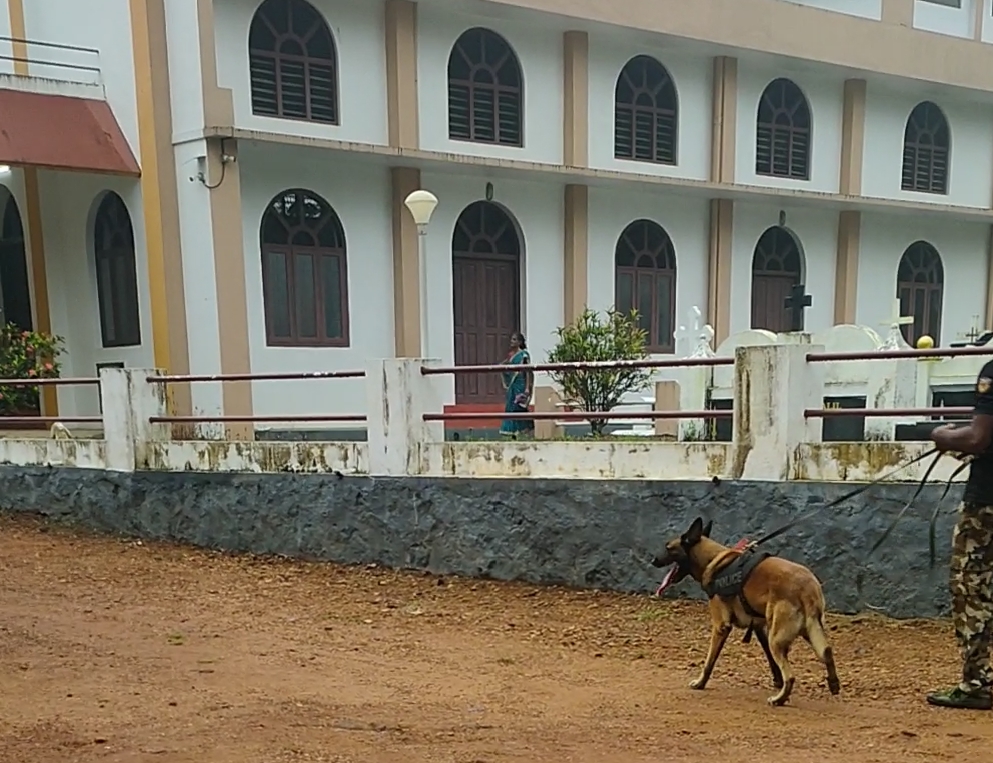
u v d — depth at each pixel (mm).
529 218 16188
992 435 4273
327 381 14227
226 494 9227
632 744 3959
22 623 6551
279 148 13062
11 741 3902
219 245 12500
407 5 14227
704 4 16500
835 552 6586
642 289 17594
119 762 3609
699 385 11594
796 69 18453
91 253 14125
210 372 12766
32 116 12453
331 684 5281
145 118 12680
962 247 21891
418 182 14789
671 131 17453
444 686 5324
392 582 8086
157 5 12484
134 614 7059
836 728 4234
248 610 7344
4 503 10789
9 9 14078
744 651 6176
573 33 15883
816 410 6801
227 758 3666
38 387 14203
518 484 7785
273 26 13328
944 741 3965
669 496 7176
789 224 19250
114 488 9914
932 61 19484
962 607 4578
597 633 6680
